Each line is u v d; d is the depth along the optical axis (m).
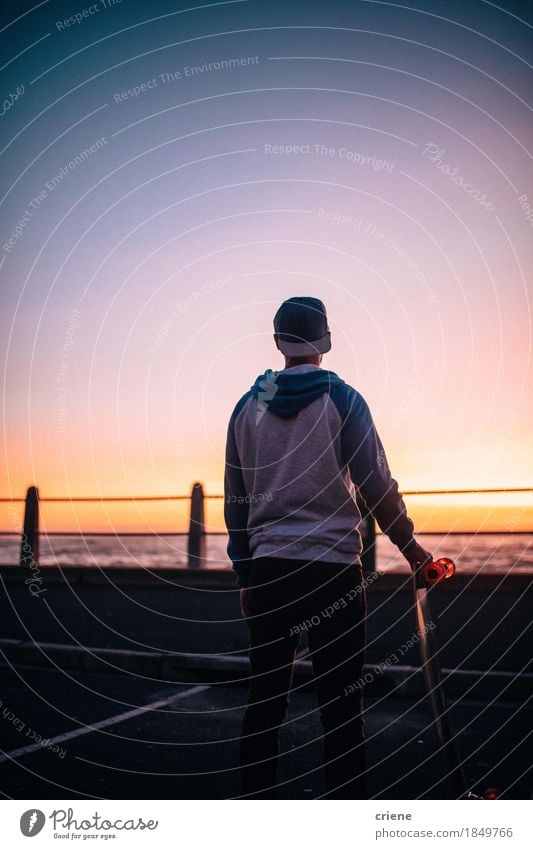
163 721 4.44
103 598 7.79
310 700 4.91
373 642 5.58
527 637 5.54
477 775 3.40
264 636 2.40
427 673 2.46
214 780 3.39
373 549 7.62
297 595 2.35
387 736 4.05
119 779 3.41
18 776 3.46
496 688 4.73
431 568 2.40
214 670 5.45
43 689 5.29
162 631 6.41
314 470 2.38
